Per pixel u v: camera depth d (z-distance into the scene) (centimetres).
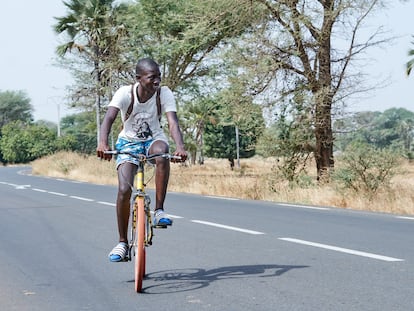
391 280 626
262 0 2269
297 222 1163
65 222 1234
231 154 7125
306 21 2191
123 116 619
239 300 561
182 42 3017
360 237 941
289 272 679
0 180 3284
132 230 629
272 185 2058
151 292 604
